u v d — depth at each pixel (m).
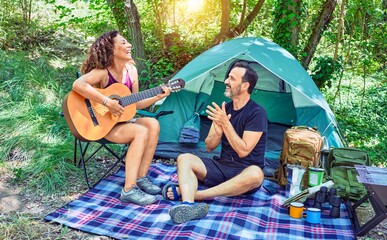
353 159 4.13
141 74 6.76
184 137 4.85
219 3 8.86
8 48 7.13
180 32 8.58
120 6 7.15
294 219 3.48
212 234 3.14
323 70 6.86
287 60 4.96
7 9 7.81
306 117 5.01
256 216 3.43
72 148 4.55
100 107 3.69
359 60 7.37
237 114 3.78
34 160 4.29
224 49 5.00
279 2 6.77
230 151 3.80
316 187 3.60
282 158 4.09
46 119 5.03
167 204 3.60
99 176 4.23
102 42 3.70
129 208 3.55
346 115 7.13
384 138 6.25
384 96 8.01
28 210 3.51
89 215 3.40
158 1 8.48
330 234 3.26
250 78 3.72
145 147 3.75
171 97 5.07
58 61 7.15
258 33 9.24
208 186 3.76
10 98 5.43
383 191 3.21
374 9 7.09
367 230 3.30
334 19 7.50
